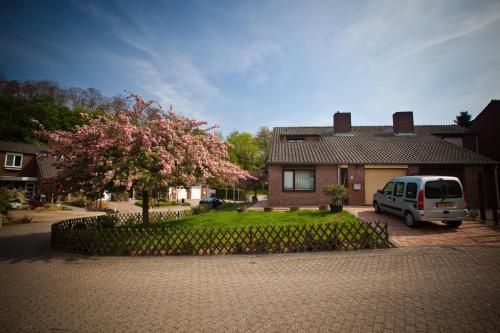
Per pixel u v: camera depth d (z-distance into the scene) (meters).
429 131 24.97
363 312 4.28
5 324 4.18
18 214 23.23
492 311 4.18
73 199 35.06
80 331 3.94
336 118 25.22
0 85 55.03
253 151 56.94
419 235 9.12
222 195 46.50
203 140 11.44
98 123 10.41
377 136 23.83
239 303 4.76
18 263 7.89
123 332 3.88
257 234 8.70
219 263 7.40
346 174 19.25
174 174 10.15
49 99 57.19
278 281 5.82
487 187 18.56
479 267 6.14
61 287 5.79
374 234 8.34
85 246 9.14
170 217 16.91
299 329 3.83
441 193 9.68
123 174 8.89
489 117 23.34
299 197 19.30
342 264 6.85
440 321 3.94
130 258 8.28
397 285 5.32
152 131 9.80
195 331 3.85
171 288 5.59
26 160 35.97
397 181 11.44
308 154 20.34
